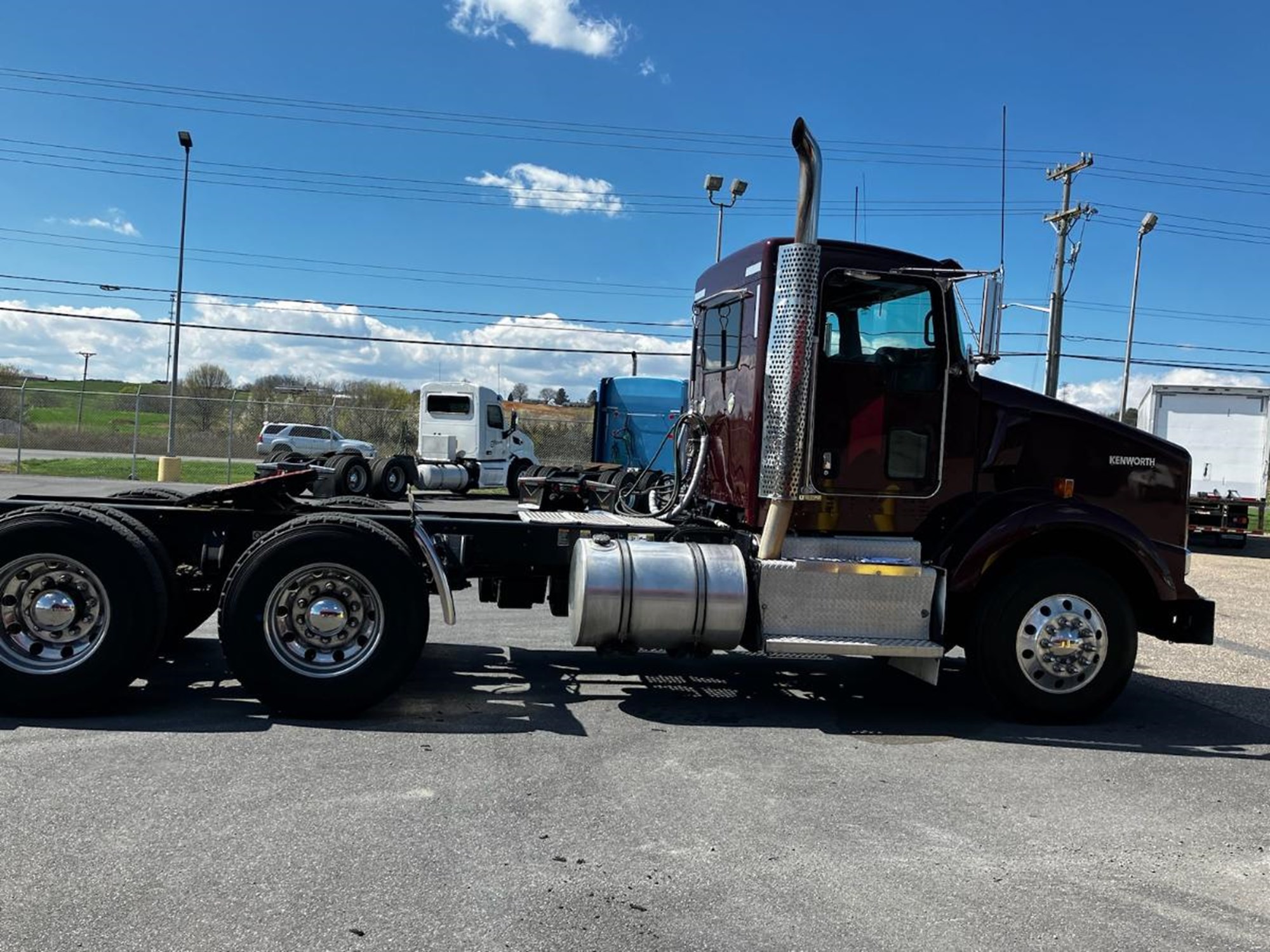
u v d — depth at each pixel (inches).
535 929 116.6
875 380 224.7
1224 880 139.4
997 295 215.8
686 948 113.7
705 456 255.9
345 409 1285.7
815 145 210.8
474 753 182.4
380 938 112.7
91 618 195.2
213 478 1022.4
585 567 209.5
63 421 1536.7
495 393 936.3
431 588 228.5
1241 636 368.8
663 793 165.5
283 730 192.2
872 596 214.8
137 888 122.6
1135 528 219.1
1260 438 784.3
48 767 166.1
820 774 179.9
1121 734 217.8
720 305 255.3
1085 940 119.5
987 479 232.8
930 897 129.7
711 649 216.5
